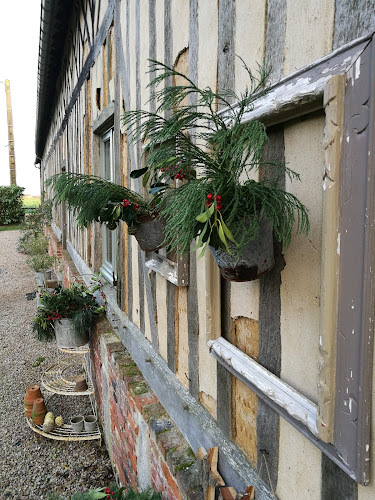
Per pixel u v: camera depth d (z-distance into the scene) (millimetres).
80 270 6375
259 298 1463
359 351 941
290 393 1255
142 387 2867
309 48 1132
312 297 1185
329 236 988
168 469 2115
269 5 1314
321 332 1033
